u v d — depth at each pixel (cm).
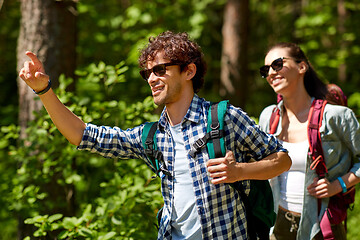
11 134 467
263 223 242
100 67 436
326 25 952
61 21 487
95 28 893
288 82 340
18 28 979
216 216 224
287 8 1093
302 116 344
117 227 390
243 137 227
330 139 325
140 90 881
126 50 880
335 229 329
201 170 224
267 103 1112
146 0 868
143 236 392
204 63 250
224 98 822
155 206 386
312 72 356
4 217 628
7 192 482
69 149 430
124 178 404
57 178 462
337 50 994
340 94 361
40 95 228
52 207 444
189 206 228
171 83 229
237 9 811
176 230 238
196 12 878
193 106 233
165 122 240
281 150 233
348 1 1003
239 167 214
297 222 331
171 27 850
